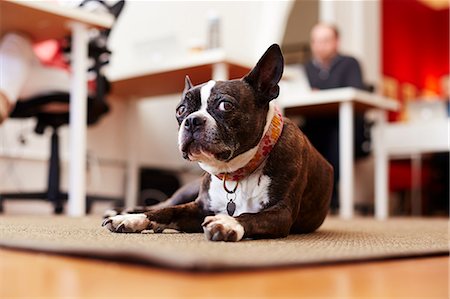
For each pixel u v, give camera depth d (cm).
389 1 838
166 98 534
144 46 417
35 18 297
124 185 499
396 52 853
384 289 84
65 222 221
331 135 470
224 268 90
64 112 341
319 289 82
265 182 168
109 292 76
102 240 133
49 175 366
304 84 481
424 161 650
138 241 133
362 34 702
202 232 177
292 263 100
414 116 650
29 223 209
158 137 524
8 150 416
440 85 973
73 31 308
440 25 977
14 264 100
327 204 204
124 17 492
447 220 406
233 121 161
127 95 472
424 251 130
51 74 332
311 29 653
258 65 167
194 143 159
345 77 530
